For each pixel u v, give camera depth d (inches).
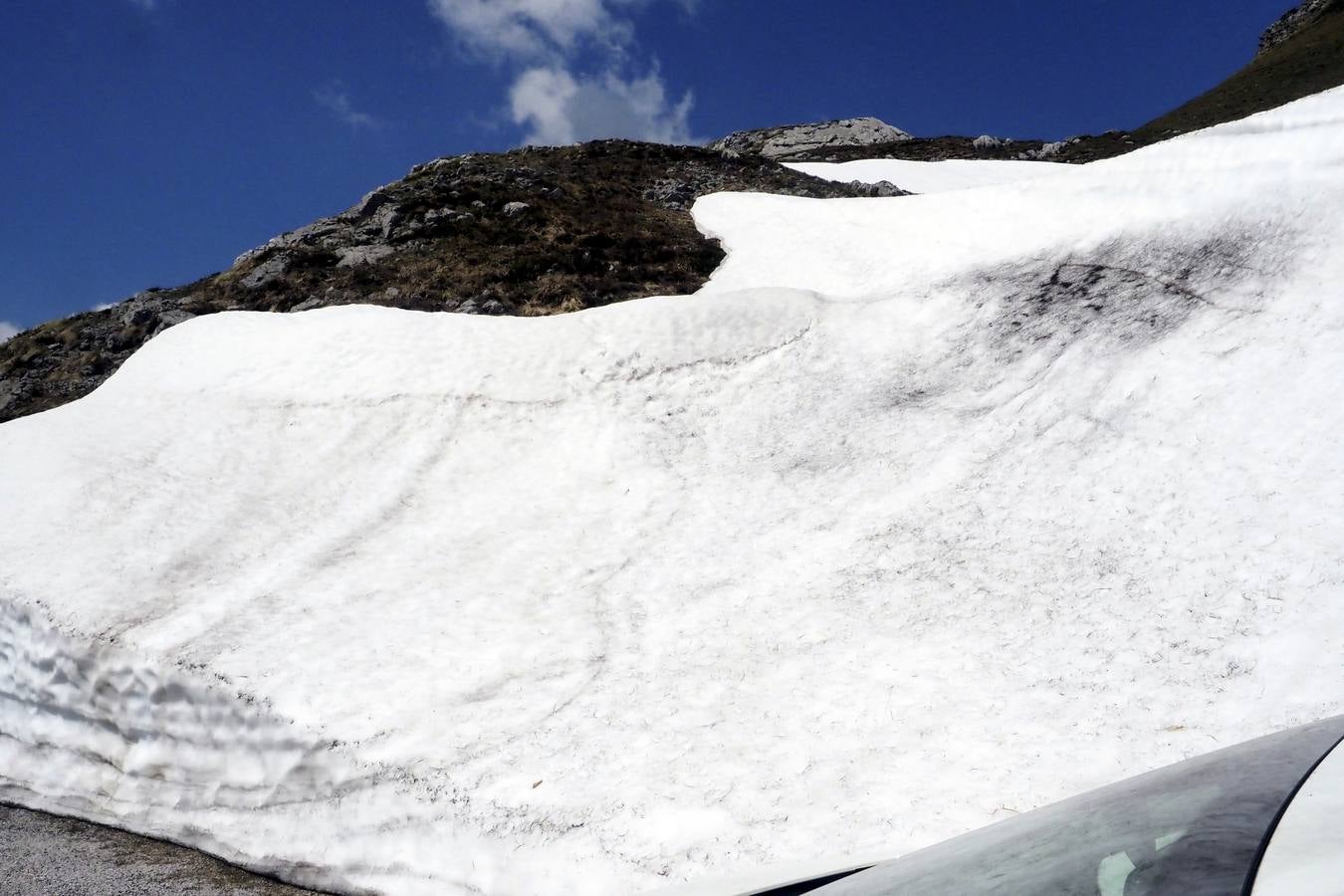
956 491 496.4
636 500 565.9
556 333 763.4
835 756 333.4
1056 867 71.9
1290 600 347.6
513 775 350.0
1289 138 611.8
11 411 1029.2
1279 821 60.2
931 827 288.4
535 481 603.5
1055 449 497.7
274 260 1229.1
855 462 558.3
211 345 822.5
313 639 453.4
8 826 410.6
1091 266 643.5
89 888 346.3
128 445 668.1
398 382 717.9
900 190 1738.4
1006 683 354.0
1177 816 69.9
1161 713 317.7
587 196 1464.1
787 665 394.9
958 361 625.6
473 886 312.8
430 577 508.7
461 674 418.3
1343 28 2778.1
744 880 134.8
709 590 465.7
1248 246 563.5
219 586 511.8
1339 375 444.1
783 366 684.7
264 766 389.7
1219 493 418.3
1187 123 2504.9
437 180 1576.0
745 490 557.6
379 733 381.7
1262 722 299.0
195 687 421.4
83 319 1279.5
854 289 806.5
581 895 295.4
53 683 465.7
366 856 341.7
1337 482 392.2
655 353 714.2
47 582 511.2
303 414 697.0
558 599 477.1
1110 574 399.9
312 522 580.1
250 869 358.9
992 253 735.1
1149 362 521.0
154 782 413.4
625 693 392.2
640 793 330.0
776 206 1210.0
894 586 436.1
